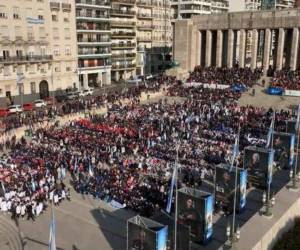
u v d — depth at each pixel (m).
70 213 39.94
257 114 68.31
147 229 27.86
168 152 51.84
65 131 63.38
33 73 93.69
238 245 30.05
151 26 137.62
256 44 106.75
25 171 47.25
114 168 47.38
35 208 39.31
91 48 111.25
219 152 51.12
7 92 88.50
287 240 33.91
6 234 36.59
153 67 141.88
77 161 50.03
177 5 156.25
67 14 100.50
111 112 74.25
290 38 111.38
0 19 84.25
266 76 98.19
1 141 61.66
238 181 37.47
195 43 115.31
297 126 53.25
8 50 87.19
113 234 35.84
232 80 95.00
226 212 38.25
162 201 39.69
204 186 43.97
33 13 91.19
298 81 87.81
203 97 83.81
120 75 128.75
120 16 123.19
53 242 26.88
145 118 68.75
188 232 29.58
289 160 48.41
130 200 40.84
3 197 41.72
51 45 97.19
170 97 89.38
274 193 41.31
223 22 110.25
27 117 71.75
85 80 111.62
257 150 42.94
